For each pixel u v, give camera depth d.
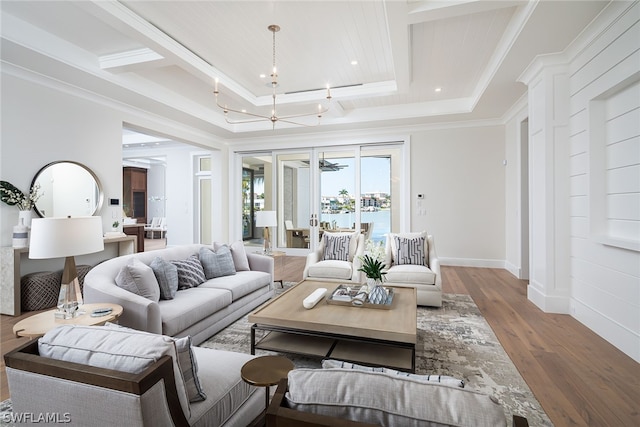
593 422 1.68
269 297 3.81
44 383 0.99
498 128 5.60
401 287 3.15
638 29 2.25
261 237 7.38
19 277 3.31
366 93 4.55
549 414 1.75
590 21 2.67
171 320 2.29
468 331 2.88
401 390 0.76
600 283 2.77
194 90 4.78
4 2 2.71
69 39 3.34
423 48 3.52
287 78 4.30
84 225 2.00
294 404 0.80
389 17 2.69
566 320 3.12
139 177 11.52
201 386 1.31
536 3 2.46
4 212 3.44
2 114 3.36
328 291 3.00
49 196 3.76
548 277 3.35
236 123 6.55
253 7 2.78
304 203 6.94
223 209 7.30
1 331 2.91
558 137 3.29
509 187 5.37
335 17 2.94
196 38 3.27
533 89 3.62
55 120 3.83
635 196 2.44
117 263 2.69
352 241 4.28
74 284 2.06
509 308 3.51
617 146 2.65
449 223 5.88
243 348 2.55
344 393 0.77
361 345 2.34
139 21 2.85
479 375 2.14
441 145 5.90
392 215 6.41
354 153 6.55
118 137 4.63
